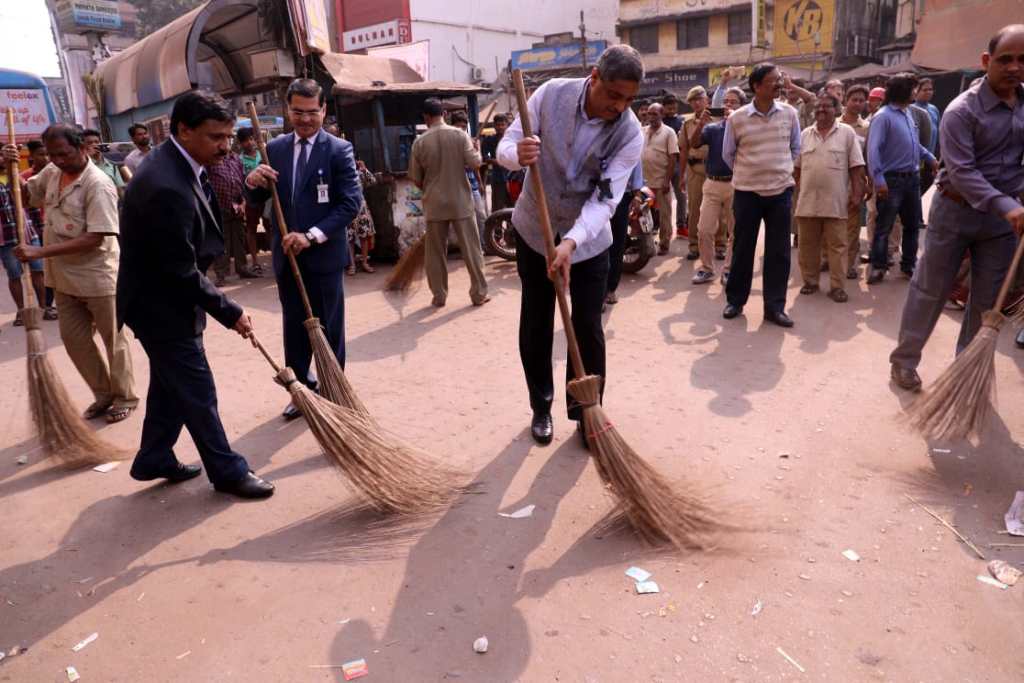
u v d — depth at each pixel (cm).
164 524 308
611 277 608
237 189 791
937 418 321
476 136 960
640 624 233
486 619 239
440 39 3575
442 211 611
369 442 307
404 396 440
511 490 321
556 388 437
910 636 223
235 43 945
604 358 355
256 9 862
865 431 365
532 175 281
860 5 2525
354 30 3319
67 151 383
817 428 371
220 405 440
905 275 666
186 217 279
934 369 447
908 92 602
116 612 251
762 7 2656
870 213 726
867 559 262
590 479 328
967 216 367
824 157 571
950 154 354
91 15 2612
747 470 330
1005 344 477
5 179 651
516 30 3850
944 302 395
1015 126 346
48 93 1355
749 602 241
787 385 429
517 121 326
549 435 366
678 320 568
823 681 207
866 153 633
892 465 329
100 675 222
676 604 242
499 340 541
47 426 359
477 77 3722
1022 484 311
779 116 512
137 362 536
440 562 271
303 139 392
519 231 337
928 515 288
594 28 4006
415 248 680
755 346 501
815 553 266
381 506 307
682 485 306
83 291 397
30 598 262
